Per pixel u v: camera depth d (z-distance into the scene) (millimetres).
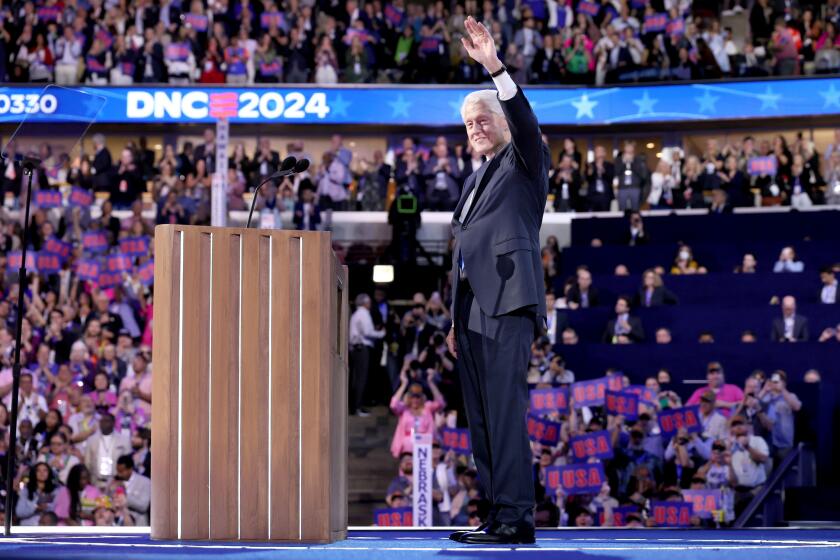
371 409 14273
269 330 3486
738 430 10383
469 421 3805
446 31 19406
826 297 13703
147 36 18891
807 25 18719
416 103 18938
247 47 19094
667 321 13430
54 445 11180
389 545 3320
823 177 18297
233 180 16891
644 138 20000
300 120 18859
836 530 5129
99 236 15375
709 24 18812
